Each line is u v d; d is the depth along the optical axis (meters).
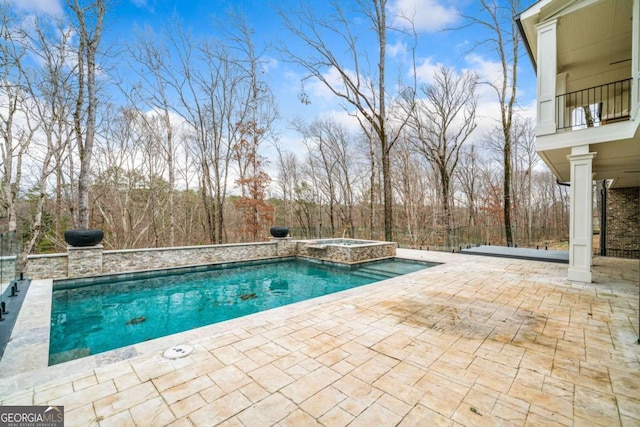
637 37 4.46
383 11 12.91
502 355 2.73
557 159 6.75
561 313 3.90
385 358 2.67
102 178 16.39
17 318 4.02
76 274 7.06
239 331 3.29
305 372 2.42
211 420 1.84
